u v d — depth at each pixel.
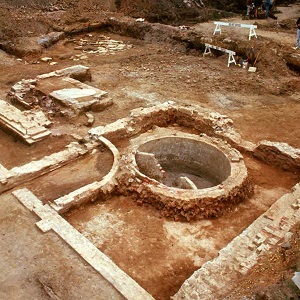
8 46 19.88
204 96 15.32
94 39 23.61
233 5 28.53
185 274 7.14
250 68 18.02
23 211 8.02
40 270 6.58
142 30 23.61
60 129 11.85
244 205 9.14
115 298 6.10
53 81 14.97
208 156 10.75
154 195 8.70
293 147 11.55
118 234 8.05
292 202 8.12
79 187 9.09
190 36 21.38
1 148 10.73
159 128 12.16
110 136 11.15
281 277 5.72
